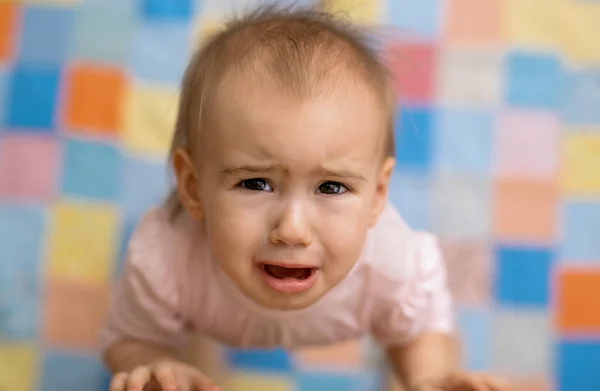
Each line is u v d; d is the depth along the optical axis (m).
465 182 1.18
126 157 1.19
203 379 0.75
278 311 0.83
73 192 1.17
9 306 1.12
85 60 1.22
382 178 0.77
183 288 0.86
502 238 1.16
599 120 1.20
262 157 0.68
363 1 1.24
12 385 1.09
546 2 1.25
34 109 1.19
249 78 0.69
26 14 1.24
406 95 1.21
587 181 1.18
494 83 1.22
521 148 1.19
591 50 1.23
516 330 1.13
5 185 1.16
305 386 1.12
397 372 0.94
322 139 0.68
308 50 0.72
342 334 0.92
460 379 0.76
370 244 0.85
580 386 1.11
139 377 0.72
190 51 1.23
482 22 1.25
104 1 1.25
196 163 0.75
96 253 1.15
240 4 1.25
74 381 1.10
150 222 0.88
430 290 0.89
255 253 0.70
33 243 1.15
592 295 1.14
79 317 1.12
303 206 0.69
